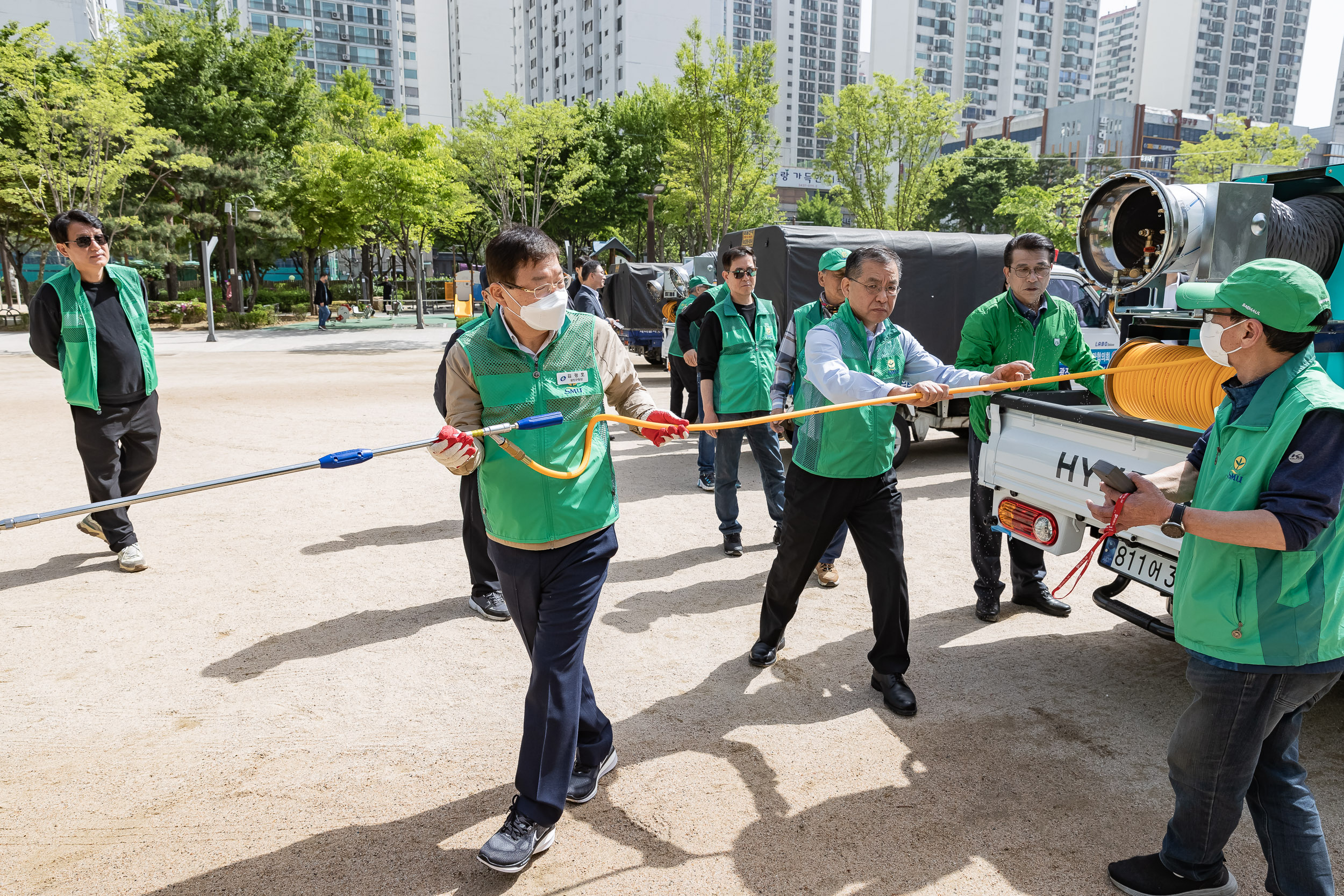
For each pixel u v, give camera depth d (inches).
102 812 104.8
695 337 270.7
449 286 1556.3
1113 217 146.4
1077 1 5383.9
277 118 1280.8
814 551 134.5
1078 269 389.7
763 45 1048.2
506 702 134.0
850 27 5585.6
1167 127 3590.1
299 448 337.4
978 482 162.9
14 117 893.2
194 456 321.1
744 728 125.4
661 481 293.1
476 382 96.5
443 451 89.5
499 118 1472.7
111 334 187.5
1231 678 77.3
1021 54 5324.8
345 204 969.5
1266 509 70.7
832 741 121.6
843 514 130.3
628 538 224.2
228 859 95.9
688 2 3353.8
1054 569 200.7
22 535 223.8
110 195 971.9
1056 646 155.7
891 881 91.7
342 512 247.1
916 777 112.2
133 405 193.6
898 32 5167.3
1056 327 158.1
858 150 1432.1
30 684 139.3
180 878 92.8
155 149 979.3
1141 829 100.7
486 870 94.0
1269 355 74.4
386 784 111.3
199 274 1731.1
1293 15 6176.2
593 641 157.5
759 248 338.3
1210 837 83.7
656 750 119.3
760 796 107.8
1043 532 138.3
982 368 160.2
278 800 107.4
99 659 148.7
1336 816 102.6
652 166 1562.5
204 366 654.5
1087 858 95.3
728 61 1059.9
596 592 99.2
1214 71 6033.5
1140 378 128.6
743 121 1080.8
